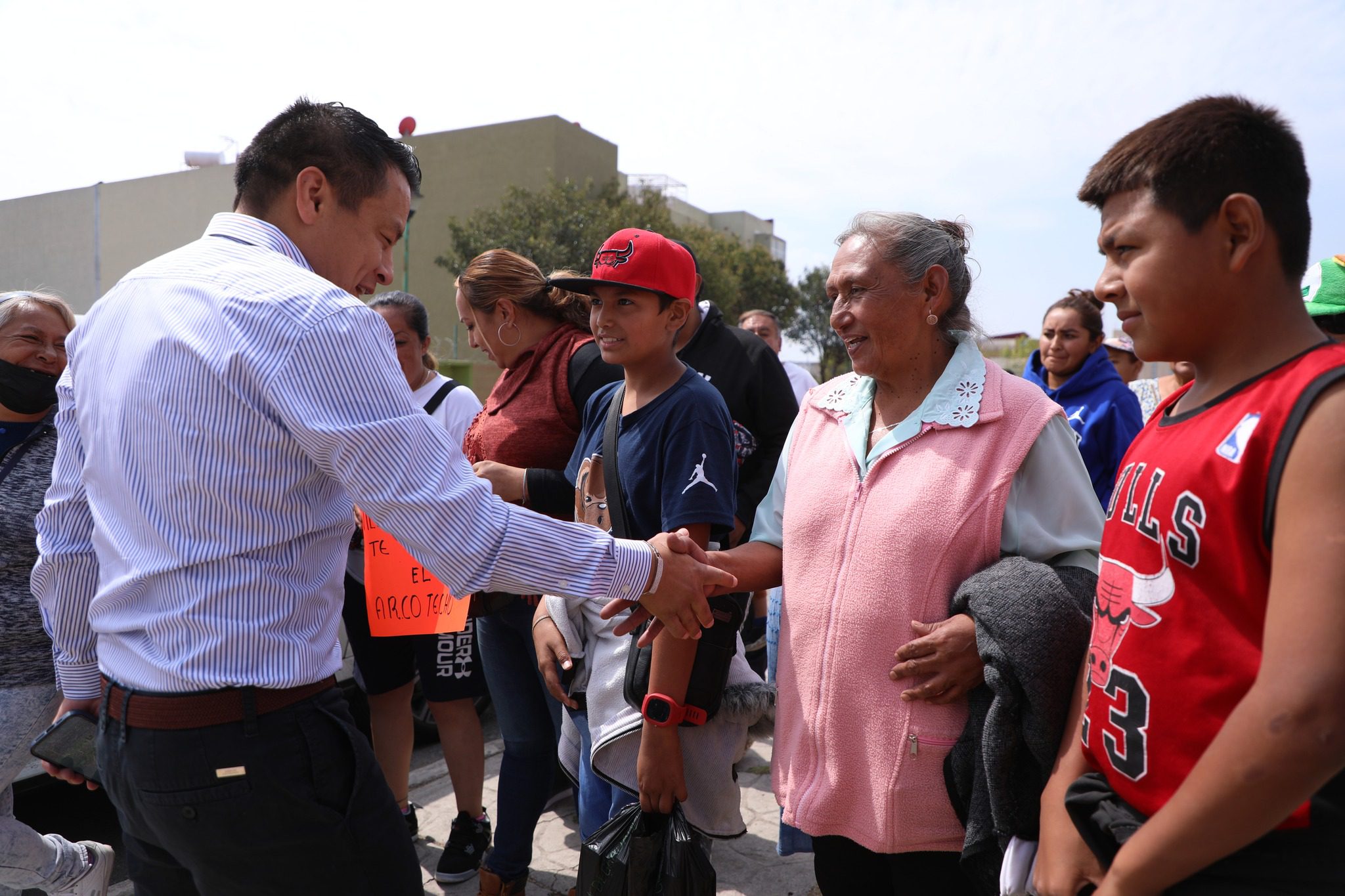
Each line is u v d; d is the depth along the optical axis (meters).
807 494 1.70
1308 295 1.80
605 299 2.00
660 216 28.36
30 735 2.28
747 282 32.62
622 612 1.90
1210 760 0.91
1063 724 1.36
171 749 1.43
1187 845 0.93
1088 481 1.58
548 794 2.61
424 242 30.36
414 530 1.45
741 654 2.08
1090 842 1.15
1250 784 0.88
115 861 2.94
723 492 1.91
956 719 1.50
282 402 1.41
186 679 1.43
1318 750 0.85
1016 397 1.58
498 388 2.68
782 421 3.26
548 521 1.57
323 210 1.65
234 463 1.44
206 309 1.46
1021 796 1.39
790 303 34.91
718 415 1.98
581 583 1.57
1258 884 0.98
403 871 1.61
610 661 2.07
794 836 2.03
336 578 1.60
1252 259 1.01
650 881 1.85
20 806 3.40
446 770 3.61
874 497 1.60
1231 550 0.98
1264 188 1.00
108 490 1.56
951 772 1.48
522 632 2.44
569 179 26.89
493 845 2.70
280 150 1.63
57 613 1.80
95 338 1.61
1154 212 1.05
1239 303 1.02
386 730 2.98
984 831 1.41
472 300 2.60
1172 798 0.96
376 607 2.46
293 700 1.49
